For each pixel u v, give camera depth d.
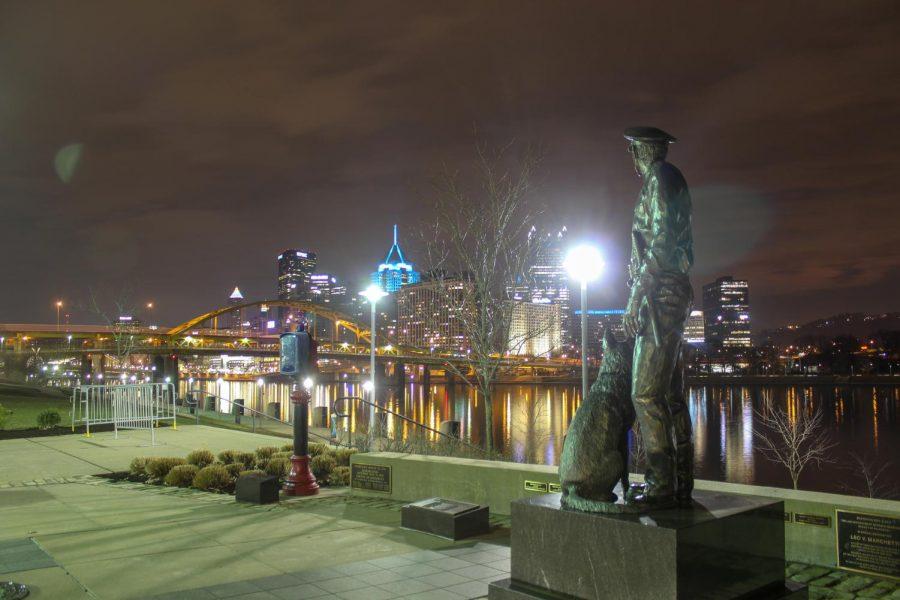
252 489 12.63
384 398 112.88
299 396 13.72
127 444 21.41
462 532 9.72
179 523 10.76
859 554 7.83
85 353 124.06
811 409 102.69
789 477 47.44
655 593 5.44
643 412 6.19
